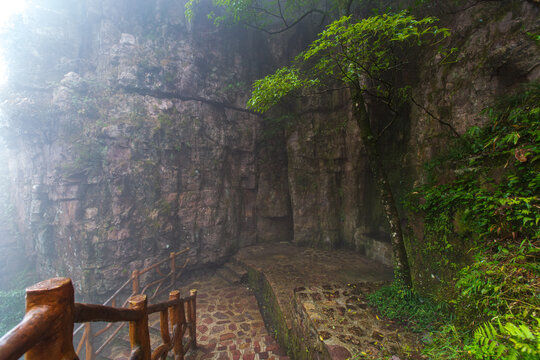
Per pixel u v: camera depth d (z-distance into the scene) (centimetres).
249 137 904
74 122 656
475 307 235
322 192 838
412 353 259
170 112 760
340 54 306
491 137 320
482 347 129
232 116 878
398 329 302
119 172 670
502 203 243
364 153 740
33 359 90
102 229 646
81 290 616
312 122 847
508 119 306
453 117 436
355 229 785
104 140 668
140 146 702
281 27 927
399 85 583
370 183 773
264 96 377
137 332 172
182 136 771
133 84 710
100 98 687
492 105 368
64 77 702
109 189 667
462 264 303
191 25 819
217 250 820
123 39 729
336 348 270
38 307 90
